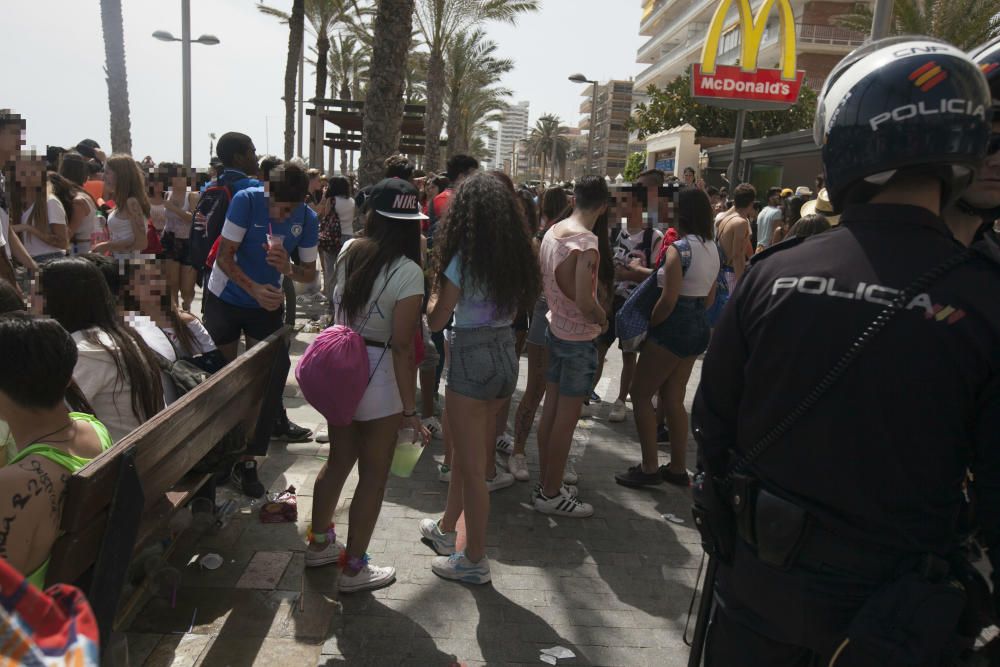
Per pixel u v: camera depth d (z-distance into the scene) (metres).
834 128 1.64
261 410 3.52
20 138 4.25
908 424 1.45
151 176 7.29
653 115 36.47
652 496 4.52
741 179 25.70
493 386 3.24
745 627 1.73
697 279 4.24
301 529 3.78
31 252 5.06
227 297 4.51
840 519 1.52
